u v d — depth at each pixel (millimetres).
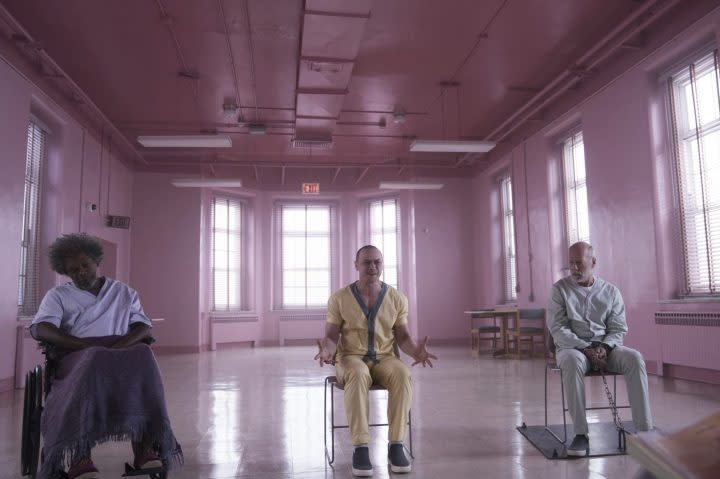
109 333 2555
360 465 2670
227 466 2895
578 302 3354
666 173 6512
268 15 6312
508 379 6355
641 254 6723
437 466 2820
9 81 6406
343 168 13945
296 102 8305
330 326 3072
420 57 7520
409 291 12977
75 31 6699
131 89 8438
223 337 12500
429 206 12844
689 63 6168
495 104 9250
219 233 12992
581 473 2646
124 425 2227
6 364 6293
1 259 6234
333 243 14062
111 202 10547
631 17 6137
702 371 5801
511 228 11359
